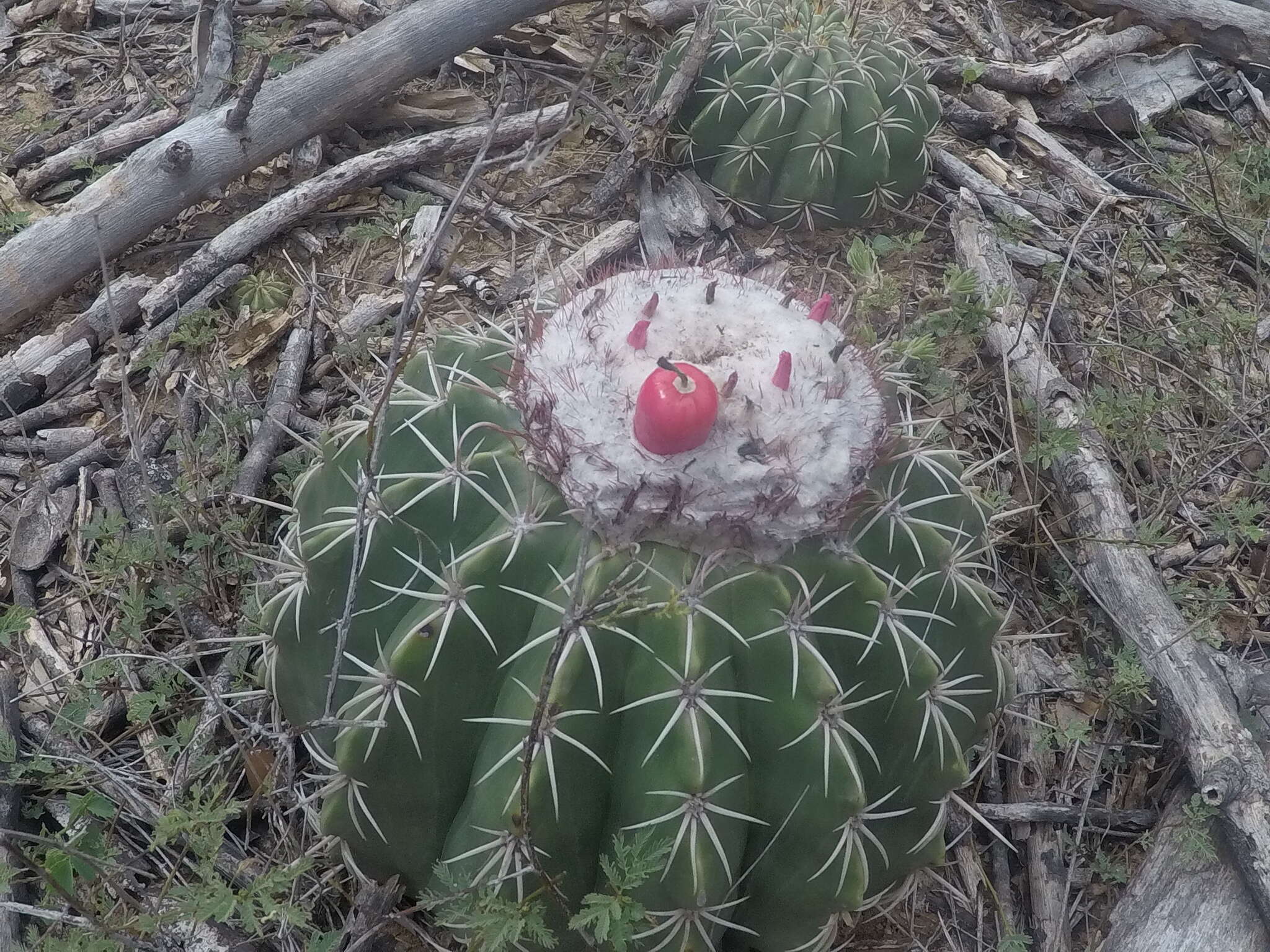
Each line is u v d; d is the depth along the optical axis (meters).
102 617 0.52
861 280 0.62
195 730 0.45
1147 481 0.59
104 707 0.49
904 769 0.40
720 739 0.37
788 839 0.38
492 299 0.61
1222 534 0.56
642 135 0.65
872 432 0.39
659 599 0.37
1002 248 0.67
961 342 0.62
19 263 0.60
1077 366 0.62
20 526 0.54
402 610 0.40
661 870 0.36
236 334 0.61
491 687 0.38
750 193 0.66
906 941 0.45
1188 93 0.80
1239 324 0.63
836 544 0.38
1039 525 0.54
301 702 0.43
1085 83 0.80
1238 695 0.49
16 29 0.78
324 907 0.44
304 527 0.44
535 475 0.39
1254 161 0.75
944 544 0.40
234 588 0.52
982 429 0.59
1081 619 0.53
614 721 0.37
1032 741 0.49
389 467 0.42
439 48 0.68
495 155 0.69
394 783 0.39
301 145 0.68
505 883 0.38
